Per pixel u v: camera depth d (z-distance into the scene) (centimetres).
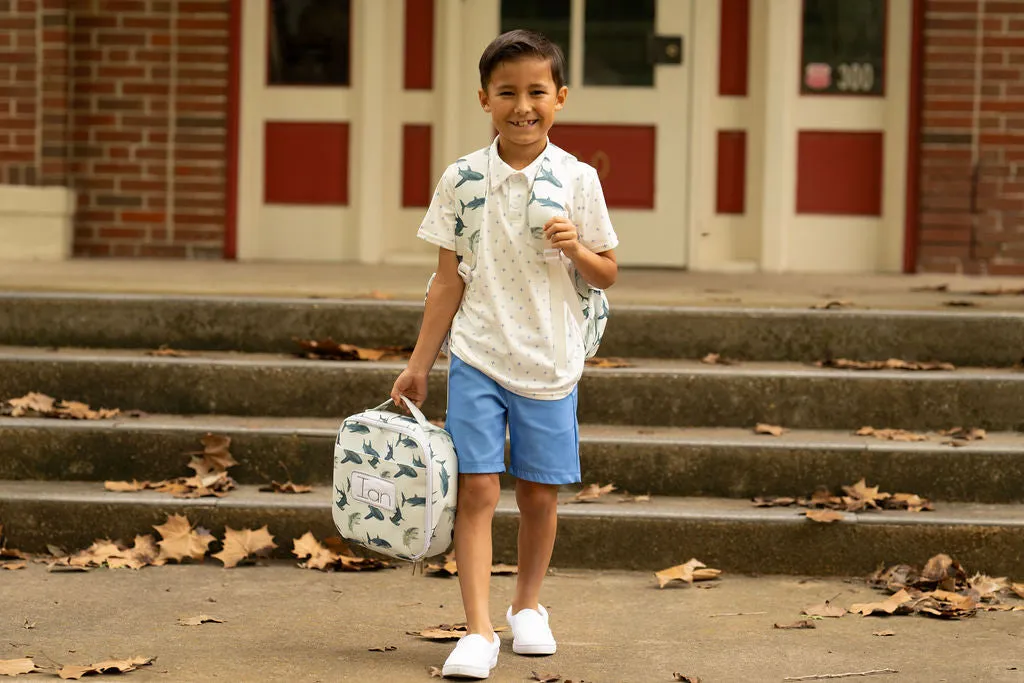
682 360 580
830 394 534
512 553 465
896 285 739
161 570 451
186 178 856
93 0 845
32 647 364
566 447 366
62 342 585
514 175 361
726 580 456
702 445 496
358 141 859
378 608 412
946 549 457
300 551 460
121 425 505
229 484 494
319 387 538
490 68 357
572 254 354
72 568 448
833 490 493
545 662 363
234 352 583
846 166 850
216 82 852
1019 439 518
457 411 362
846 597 435
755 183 854
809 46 848
